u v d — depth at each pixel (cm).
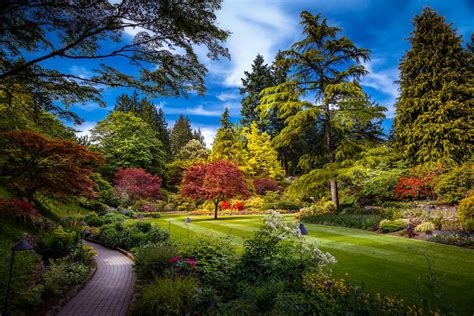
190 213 2456
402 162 1794
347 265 693
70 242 772
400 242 935
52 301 489
